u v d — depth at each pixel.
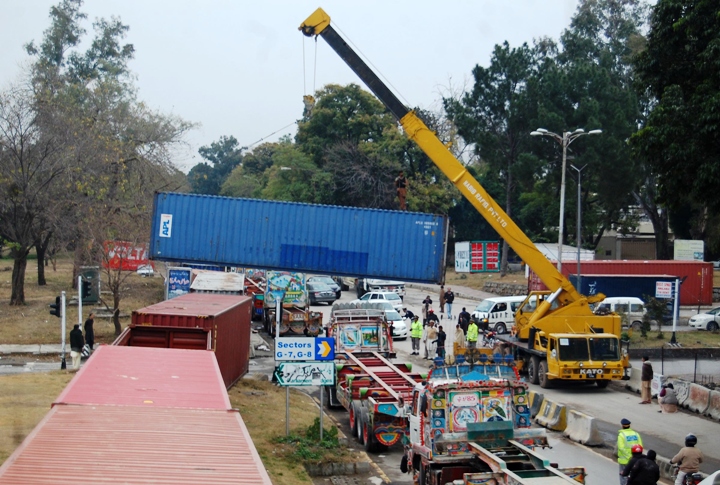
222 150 166.12
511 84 60.72
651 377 24.00
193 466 6.98
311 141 75.44
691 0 21.28
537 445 13.43
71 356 26.59
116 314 33.81
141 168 49.72
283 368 17.88
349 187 70.81
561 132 56.16
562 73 57.91
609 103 56.38
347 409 21.48
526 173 57.34
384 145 71.56
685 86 21.88
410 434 14.85
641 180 57.44
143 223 41.50
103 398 9.66
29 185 42.06
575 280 44.78
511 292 59.88
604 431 20.36
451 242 82.56
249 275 50.44
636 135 21.77
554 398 24.86
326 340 18.17
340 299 57.84
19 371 26.05
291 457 16.41
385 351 25.11
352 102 75.25
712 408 22.03
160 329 19.89
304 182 72.81
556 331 26.81
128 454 7.23
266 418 20.05
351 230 33.03
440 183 73.62
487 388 13.62
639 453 13.13
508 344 29.06
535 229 75.31
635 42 66.44
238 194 97.88
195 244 33.22
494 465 12.07
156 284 60.22
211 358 13.23
